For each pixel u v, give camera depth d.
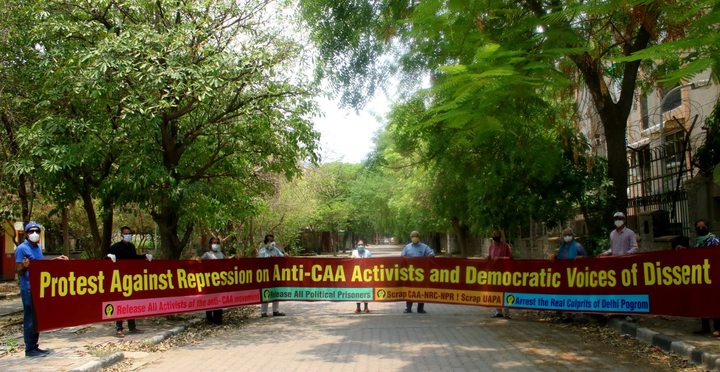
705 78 7.84
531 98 6.08
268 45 12.38
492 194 12.88
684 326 9.20
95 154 10.91
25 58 12.80
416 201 31.28
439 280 11.89
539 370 6.80
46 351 7.85
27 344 7.67
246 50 12.02
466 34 6.27
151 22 12.07
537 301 10.67
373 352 8.13
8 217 15.58
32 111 12.22
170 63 10.75
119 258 9.98
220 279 11.49
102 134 11.45
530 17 6.29
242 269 11.93
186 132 12.82
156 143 12.48
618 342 8.70
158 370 7.26
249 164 15.48
